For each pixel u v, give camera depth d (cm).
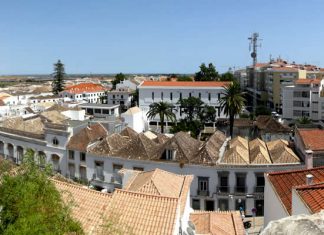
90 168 5938
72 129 6322
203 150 5338
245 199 5125
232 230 2916
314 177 2805
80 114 9075
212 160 5184
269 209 2923
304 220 1400
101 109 12425
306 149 4819
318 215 1442
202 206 5256
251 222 4800
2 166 2619
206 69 16600
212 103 11681
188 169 5250
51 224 1686
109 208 2214
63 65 18362
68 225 1809
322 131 5162
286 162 5091
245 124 9231
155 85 12100
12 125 7512
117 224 2067
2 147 7338
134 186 2778
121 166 5603
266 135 7556
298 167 5012
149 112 9500
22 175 1914
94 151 5859
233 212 3250
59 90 18312
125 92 14925
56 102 14000
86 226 2134
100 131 6494
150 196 2230
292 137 7419
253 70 17338
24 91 18362
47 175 2042
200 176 5222
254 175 5094
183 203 2508
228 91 8525
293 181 2778
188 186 2844
